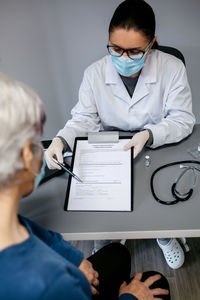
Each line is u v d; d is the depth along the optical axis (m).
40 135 0.53
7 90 0.46
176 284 1.44
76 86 2.10
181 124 1.24
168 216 0.89
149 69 1.28
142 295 0.88
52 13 1.76
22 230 0.56
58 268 0.50
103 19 1.77
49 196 1.00
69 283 0.50
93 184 0.99
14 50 1.92
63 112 2.24
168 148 1.18
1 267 0.47
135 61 1.15
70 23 1.80
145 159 1.12
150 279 0.94
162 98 1.36
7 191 0.49
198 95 2.09
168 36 1.83
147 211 0.91
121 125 1.42
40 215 0.93
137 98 1.32
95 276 0.89
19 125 0.46
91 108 1.39
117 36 1.06
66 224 0.90
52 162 1.08
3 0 1.71
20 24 1.80
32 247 0.52
